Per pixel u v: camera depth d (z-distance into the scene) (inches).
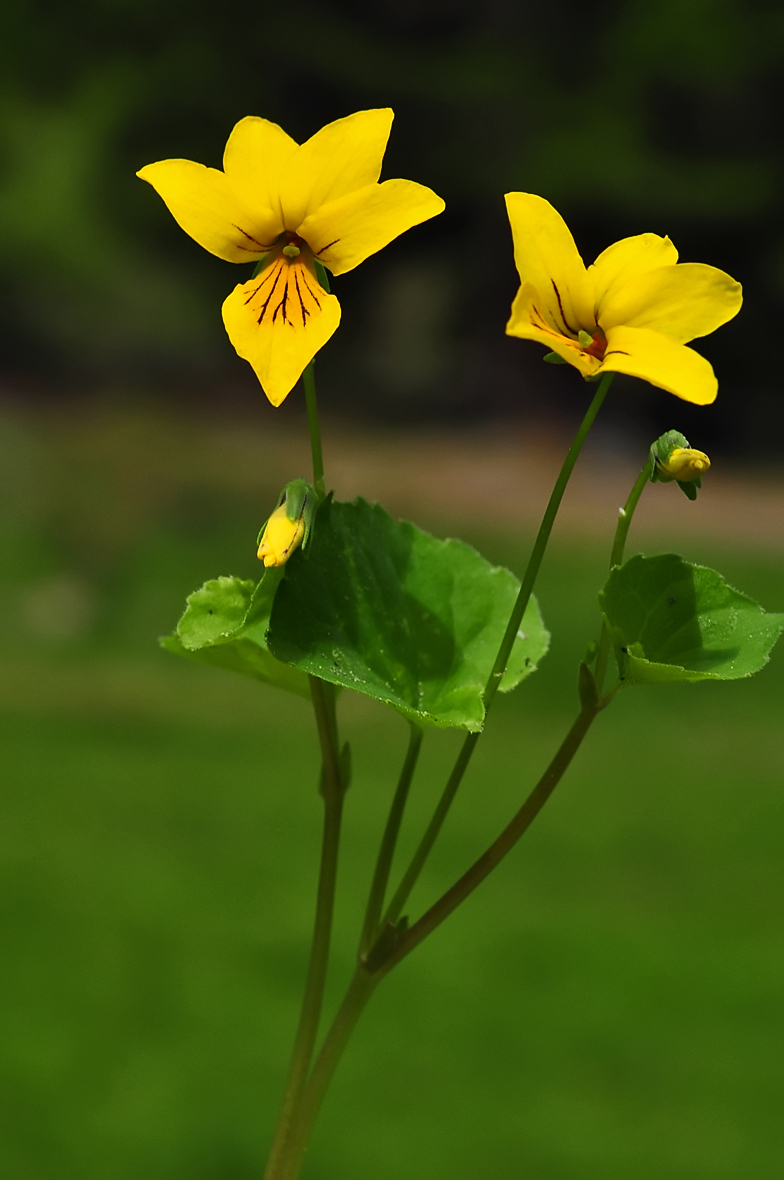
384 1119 28.6
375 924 9.2
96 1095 29.0
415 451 148.6
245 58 175.9
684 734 65.7
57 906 39.8
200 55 172.9
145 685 71.6
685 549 100.5
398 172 177.8
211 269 189.5
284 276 9.1
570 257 9.0
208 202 9.1
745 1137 27.9
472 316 186.9
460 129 176.9
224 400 188.7
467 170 174.9
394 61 173.0
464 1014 33.8
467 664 9.5
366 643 9.4
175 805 50.4
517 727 66.2
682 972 36.1
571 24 180.9
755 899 42.5
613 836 48.8
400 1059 31.5
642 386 169.2
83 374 195.3
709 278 9.0
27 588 91.0
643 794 54.6
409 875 9.2
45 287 186.5
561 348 8.9
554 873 44.8
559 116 171.0
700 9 164.2
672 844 47.9
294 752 59.4
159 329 199.0
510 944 38.2
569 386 179.3
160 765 56.1
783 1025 33.4
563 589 87.4
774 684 72.1
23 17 181.3
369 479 120.4
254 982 35.3
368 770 56.8
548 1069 31.0
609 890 43.1
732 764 59.8
